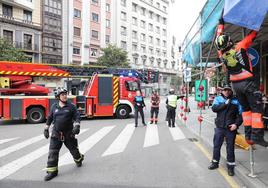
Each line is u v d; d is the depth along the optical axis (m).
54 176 6.35
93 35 60.06
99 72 20.28
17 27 45.91
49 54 50.56
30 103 16.94
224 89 6.40
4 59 34.53
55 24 51.72
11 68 17.44
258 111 5.15
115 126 15.52
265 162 6.89
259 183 5.39
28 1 47.50
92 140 11.10
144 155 8.48
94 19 60.34
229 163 6.39
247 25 4.96
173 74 87.75
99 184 5.86
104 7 62.72
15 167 7.20
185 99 21.66
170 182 5.95
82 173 6.63
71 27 54.62
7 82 17.27
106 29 63.47
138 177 6.31
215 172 6.62
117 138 11.55
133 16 73.00
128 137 11.80
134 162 7.64
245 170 6.25
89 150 9.23
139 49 75.00
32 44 47.91
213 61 17.66
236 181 5.98
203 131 12.74
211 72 19.64
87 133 12.95
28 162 7.70
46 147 9.70
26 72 17.81
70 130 6.68
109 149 9.37
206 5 8.38
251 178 5.70
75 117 6.74
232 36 10.27
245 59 5.12
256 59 6.69
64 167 7.14
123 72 21.03
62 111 6.51
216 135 6.72
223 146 8.97
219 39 5.20
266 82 13.75
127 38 70.19
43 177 6.35
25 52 46.78
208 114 21.50
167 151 9.03
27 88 17.69
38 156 8.39
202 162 7.57
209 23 7.91
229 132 6.39
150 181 6.03
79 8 56.69
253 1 4.89
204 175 6.41
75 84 19.77
